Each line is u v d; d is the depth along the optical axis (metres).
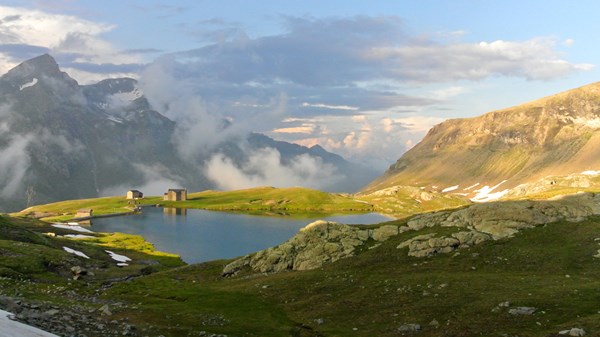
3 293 70.94
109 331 51.78
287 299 85.69
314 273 101.06
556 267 82.94
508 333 55.88
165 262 196.12
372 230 122.12
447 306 68.19
